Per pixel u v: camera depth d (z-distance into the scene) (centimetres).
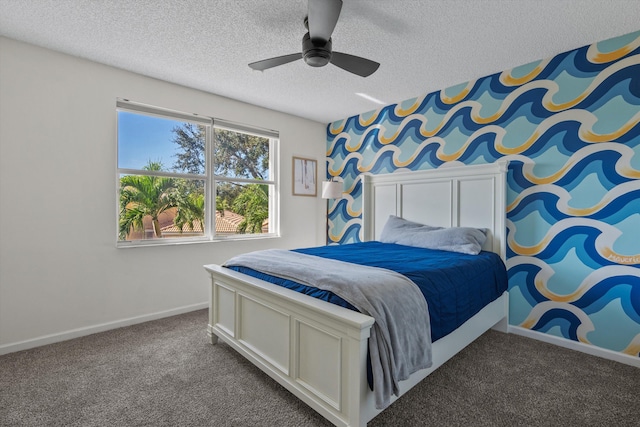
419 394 183
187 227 336
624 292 226
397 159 375
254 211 395
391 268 196
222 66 279
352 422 136
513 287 279
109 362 217
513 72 282
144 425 155
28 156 239
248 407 170
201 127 343
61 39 234
